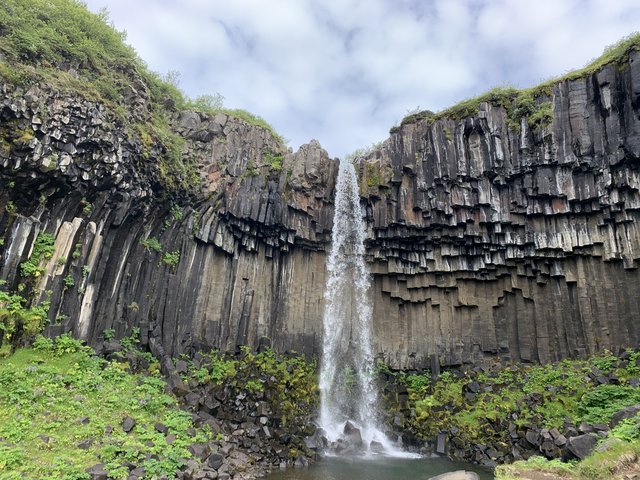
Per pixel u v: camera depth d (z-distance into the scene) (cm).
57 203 1389
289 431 1556
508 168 2038
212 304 1939
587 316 1872
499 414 1647
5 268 1238
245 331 1998
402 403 1875
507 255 2047
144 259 1716
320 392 1911
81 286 1434
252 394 1653
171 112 2022
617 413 1270
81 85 1464
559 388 1686
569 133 1948
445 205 2106
